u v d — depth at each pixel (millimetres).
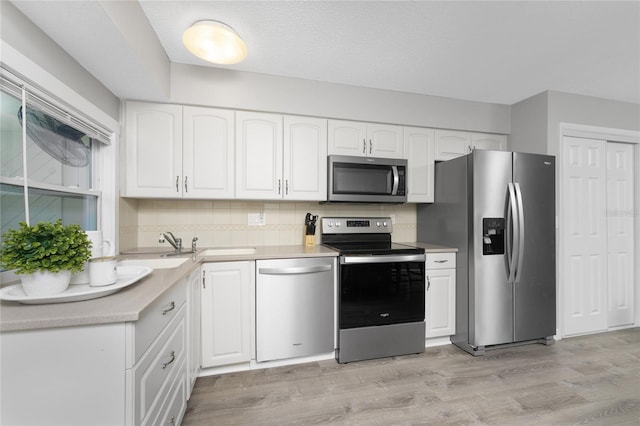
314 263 2107
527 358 2215
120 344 870
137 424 913
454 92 2607
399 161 2514
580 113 2656
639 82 2436
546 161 2398
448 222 2537
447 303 2424
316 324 2107
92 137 1720
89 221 1818
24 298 904
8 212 1189
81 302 961
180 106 2104
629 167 2881
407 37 1805
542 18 1625
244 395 1735
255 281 2012
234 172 2207
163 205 2377
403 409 1614
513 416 1561
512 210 2258
